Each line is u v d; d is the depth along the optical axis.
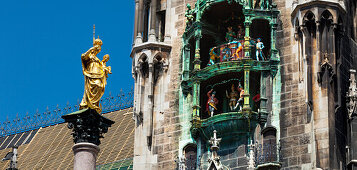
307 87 53.97
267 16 57.50
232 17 59.62
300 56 55.50
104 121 52.91
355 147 52.50
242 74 56.88
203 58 59.78
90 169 51.16
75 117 52.03
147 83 59.34
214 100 57.09
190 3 60.91
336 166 51.75
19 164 74.81
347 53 56.62
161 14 61.91
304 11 55.50
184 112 57.88
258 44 57.28
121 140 68.69
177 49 59.97
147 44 59.91
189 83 58.22
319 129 52.66
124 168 64.38
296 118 54.09
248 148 54.97
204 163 55.94
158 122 58.41
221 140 55.94
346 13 56.97
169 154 57.19
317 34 54.75
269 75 56.12
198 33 58.62
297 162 52.88
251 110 55.22
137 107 58.84
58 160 72.12
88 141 51.81
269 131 54.88
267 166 53.00
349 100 53.97
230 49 57.84
